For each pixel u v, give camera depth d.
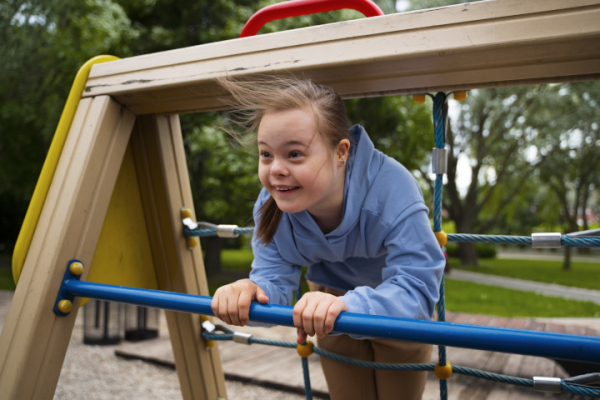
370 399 1.13
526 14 0.62
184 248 1.21
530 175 13.91
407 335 0.61
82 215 0.97
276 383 2.43
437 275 0.82
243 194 5.65
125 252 1.15
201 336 1.23
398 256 0.83
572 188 14.87
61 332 0.94
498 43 0.63
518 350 0.56
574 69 0.70
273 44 0.79
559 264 14.81
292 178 0.72
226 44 0.84
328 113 0.76
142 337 3.36
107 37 5.89
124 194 1.16
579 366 2.36
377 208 0.88
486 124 13.21
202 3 6.57
